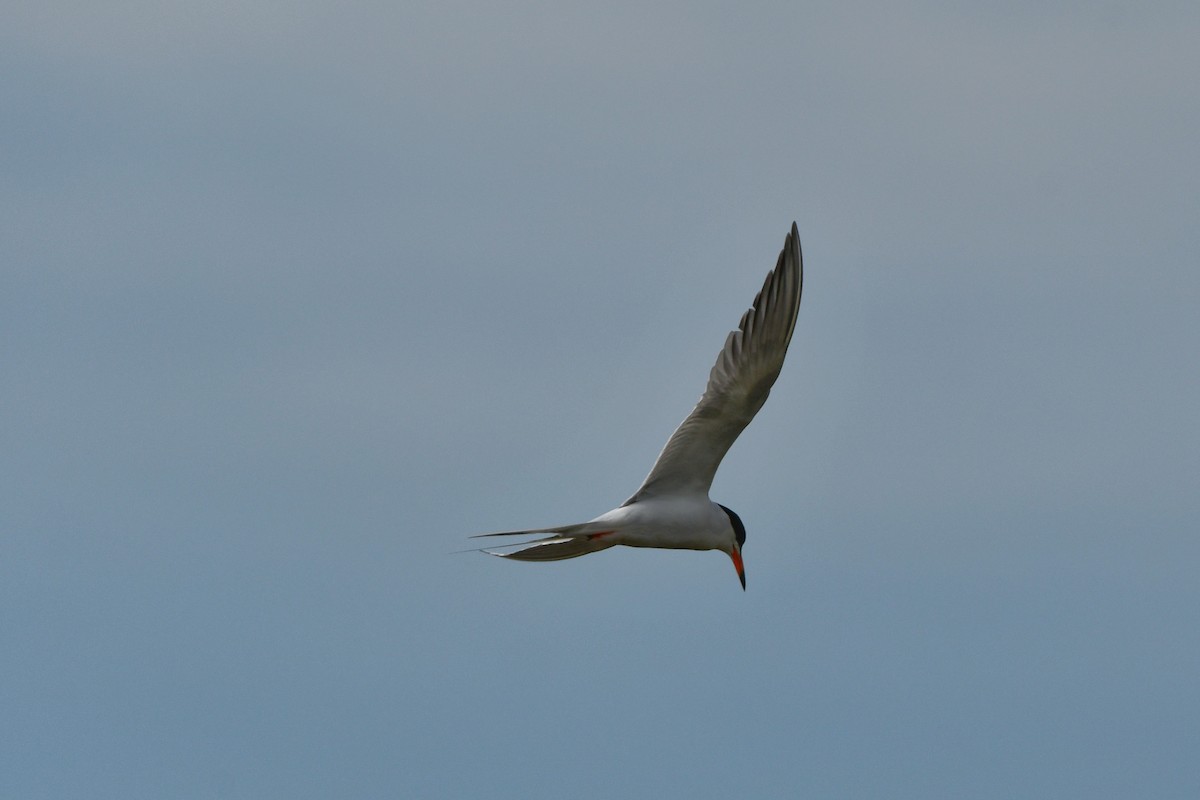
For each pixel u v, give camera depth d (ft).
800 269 44.68
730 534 48.70
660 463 47.91
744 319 45.50
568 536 48.14
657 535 47.73
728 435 47.47
